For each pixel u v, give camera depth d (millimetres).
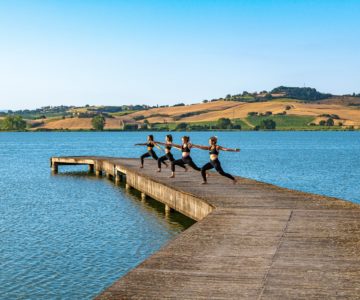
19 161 69875
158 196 24844
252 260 10125
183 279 8891
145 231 19719
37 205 27094
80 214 23906
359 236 12289
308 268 9547
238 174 50969
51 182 39562
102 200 28859
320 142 162875
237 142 162875
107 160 43312
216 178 26391
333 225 13664
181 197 21094
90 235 19000
